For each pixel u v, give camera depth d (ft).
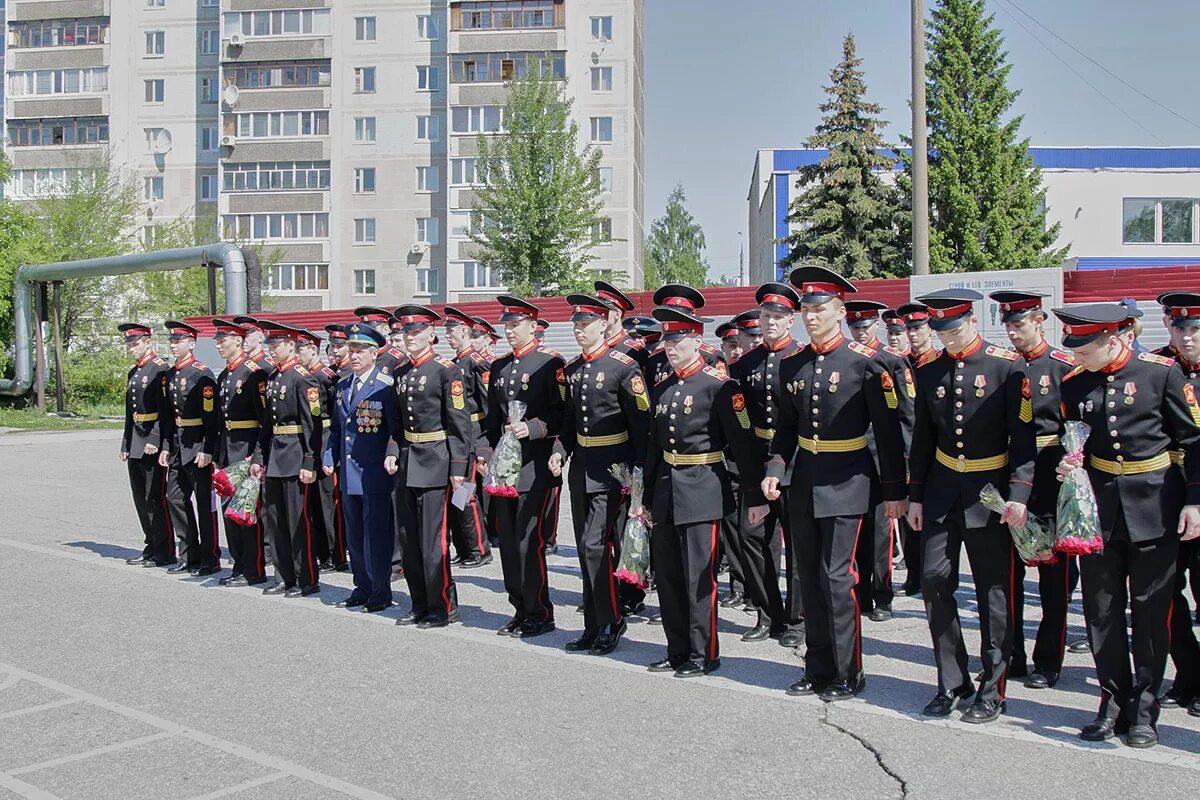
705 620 21.24
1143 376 17.13
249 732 17.98
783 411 20.36
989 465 18.35
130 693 20.18
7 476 59.16
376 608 27.17
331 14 149.69
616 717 18.57
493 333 36.83
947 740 17.26
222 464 30.27
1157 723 17.94
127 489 53.47
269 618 26.37
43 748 17.35
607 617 23.09
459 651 23.20
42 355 104.94
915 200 49.67
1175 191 120.26
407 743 17.37
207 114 159.53
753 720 18.37
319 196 150.20
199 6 159.33
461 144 144.66
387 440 26.99
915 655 22.65
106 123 161.48
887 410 19.06
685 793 15.19
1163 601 16.90
